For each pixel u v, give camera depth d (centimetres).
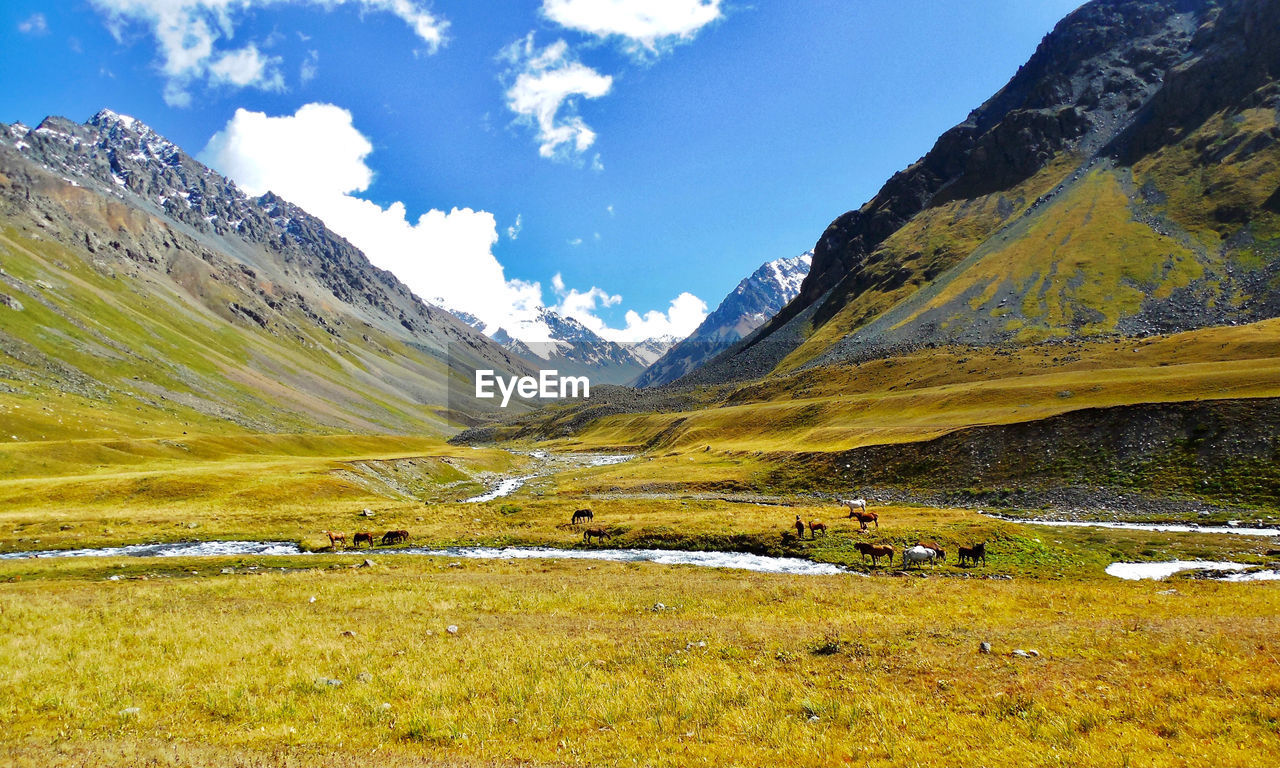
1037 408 8681
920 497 7425
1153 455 6456
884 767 1327
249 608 3120
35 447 10638
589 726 1628
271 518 6962
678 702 1742
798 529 5375
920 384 13275
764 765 1366
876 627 2539
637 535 5847
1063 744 1387
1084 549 4503
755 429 13900
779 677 1930
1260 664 1825
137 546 5809
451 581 3925
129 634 2538
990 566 4241
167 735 1603
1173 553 4309
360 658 2239
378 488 10019
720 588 3606
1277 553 4172
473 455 15112
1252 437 6097
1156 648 2045
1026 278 18638
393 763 1398
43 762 1395
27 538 5931
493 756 1450
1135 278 16612
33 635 2509
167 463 11588
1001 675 1856
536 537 6062
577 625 2741
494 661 2175
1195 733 1415
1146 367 10225
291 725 1672
